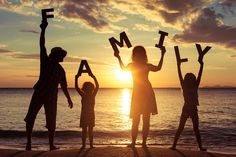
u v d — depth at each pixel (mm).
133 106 6141
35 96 6203
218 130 21938
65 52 6395
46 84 6184
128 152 5500
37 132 19062
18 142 15516
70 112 40875
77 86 6906
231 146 14523
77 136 17734
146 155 5285
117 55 6164
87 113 6797
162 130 20594
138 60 6176
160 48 6152
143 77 6156
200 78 6762
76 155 5324
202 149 6703
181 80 6742
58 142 15352
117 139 16828
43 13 6270
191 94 6715
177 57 6711
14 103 66062
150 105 6113
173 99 92062
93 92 6898
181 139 17000
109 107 55125
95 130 21234
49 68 6234
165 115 36656
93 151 5609
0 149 6055
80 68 6867
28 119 6176
